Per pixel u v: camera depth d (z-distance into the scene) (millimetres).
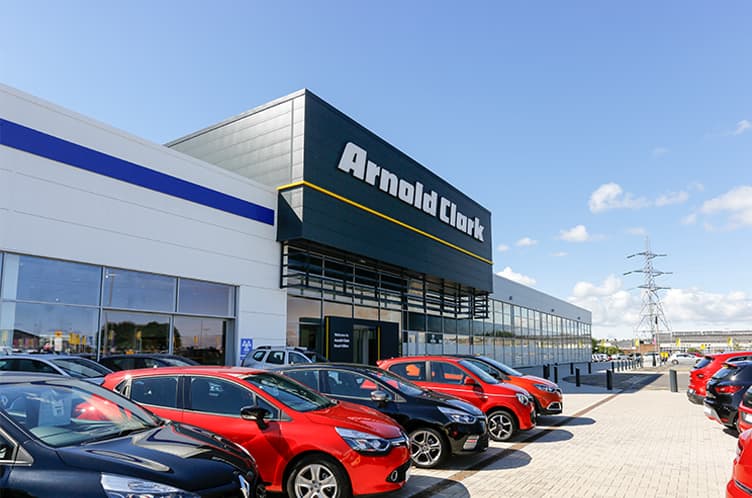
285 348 15000
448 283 26688
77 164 12234
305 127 17312
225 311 15555
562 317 53375
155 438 4293
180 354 14336
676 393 20391
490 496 6355
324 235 17531
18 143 11219
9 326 10836
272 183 17719
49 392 4426
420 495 6406
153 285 13719
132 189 13328
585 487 6758
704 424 12148
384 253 20484
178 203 14383
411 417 7801
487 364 12312
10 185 11008
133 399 6133
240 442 5715
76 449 3766
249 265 16188
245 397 5977
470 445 7707
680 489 6688
